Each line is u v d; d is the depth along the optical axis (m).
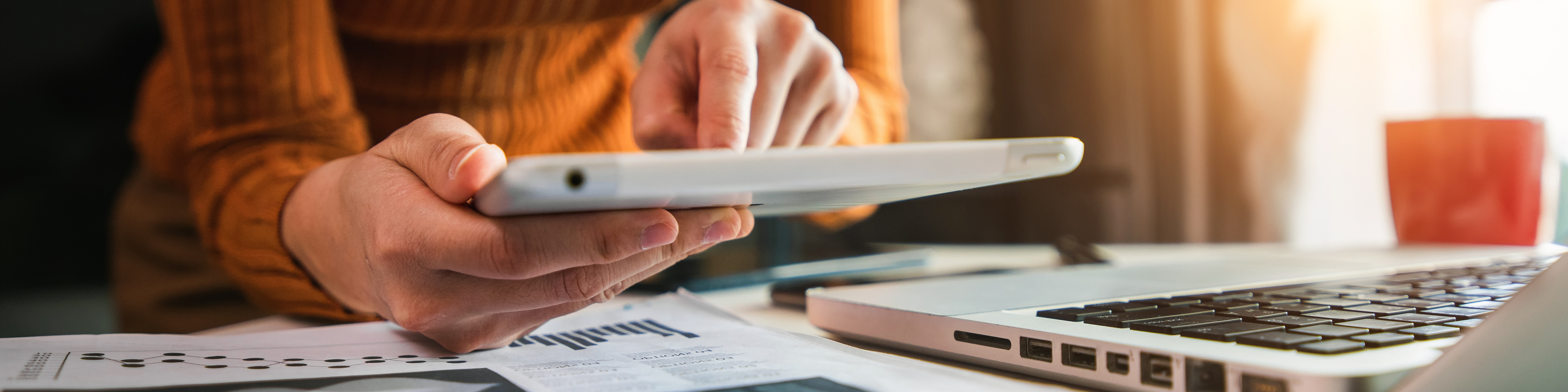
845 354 0.38
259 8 0.69
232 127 0.67
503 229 0.32
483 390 0.31
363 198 0.37
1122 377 0.30
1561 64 1.34
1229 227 1.79
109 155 1.47
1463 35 1.43
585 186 0.25
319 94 0.72
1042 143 0.33
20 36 1.38
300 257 0.52
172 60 0.80
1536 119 0.84
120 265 1.07
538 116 1.00
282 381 0.32
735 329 0.45
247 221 0.56
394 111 0.95
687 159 0.26
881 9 0.97
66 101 1.43
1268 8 1.72
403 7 0.88
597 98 1.09
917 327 0.40
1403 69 1.54
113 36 1.45
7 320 1.37
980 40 2.07
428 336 0.38
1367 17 1.58
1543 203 0.84
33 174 1.42
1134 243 1.91
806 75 0.59
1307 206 1.68
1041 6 2.02
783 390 0.31
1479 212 0.86
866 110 0.86
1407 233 0.91
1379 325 0.31
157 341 0.40
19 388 0.29
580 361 0.37
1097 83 1.96
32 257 1.41
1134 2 1.91
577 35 1.00
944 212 2.04
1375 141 1.58
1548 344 0.26
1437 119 0.89
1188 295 0.43
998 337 0.35
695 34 0.54
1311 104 1.66
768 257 0.87
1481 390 0.25
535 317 0.40
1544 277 0.29
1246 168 1.76
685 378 0.33
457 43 0.92
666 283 0.72
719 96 0.48
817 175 0.28
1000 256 1.02
